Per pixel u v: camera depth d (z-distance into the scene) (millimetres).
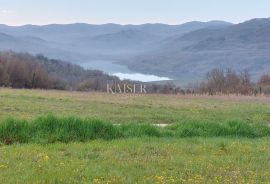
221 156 14672
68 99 35125
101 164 12742
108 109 29062
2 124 16625
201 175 11891
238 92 62219
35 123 17172
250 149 16109
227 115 29375
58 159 13234
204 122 21172
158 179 11156
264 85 69625
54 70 114250
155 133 19297
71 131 17266
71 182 10680
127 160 13469
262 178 11750
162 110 30438
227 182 11172
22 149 14562
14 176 11109
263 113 30672
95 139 17281
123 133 18531
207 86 66750
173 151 15266
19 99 32344
